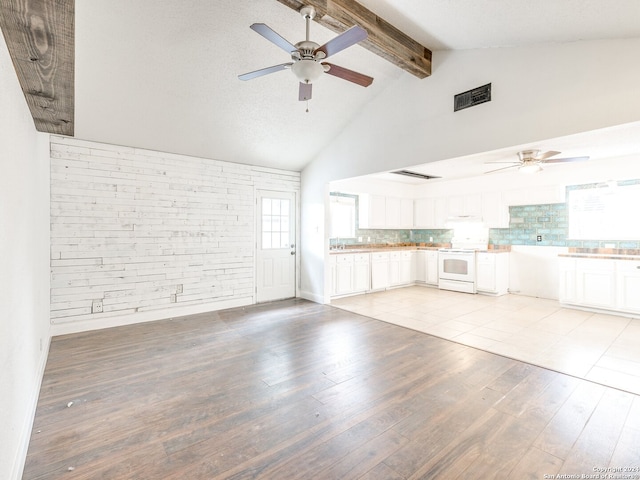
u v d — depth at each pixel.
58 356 3.14
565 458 1.77
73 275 3.76
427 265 7.20
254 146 4.71
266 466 1.72
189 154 4.56
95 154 3.87
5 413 1.47
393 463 1.74
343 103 4.27
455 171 5.70
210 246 4.80
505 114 3.05
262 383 2.63
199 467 1.71
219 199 4.88
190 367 2.92
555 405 2.31
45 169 3.41
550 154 4.01
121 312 4.09
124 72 3.09
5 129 1.62
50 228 3.60
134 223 4.15
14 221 1.79
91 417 2.16
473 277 6.27
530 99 2.89
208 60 3.17
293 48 2.34
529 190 5.69
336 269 5.79
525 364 3.00
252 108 3.96
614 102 2.45
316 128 4.65
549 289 5.78
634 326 4.12
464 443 1.90
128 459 1.77
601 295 4.70
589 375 2.77
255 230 5.29
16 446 1.66
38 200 2.89
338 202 6.55
